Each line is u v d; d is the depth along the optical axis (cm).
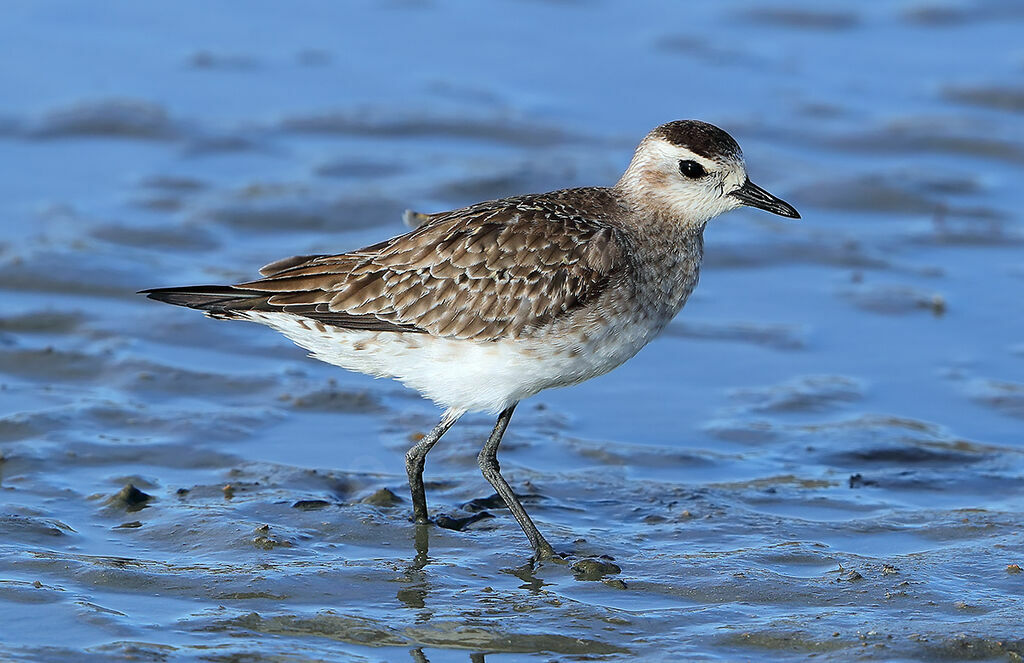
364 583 1118
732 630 1048
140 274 1703
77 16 2477
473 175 1991
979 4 2591
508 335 1190
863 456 1371
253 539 1175
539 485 1309
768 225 1917
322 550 1172
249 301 1195
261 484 1285
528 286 1187
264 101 2219
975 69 2367
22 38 2378
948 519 1236
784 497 1288
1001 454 1377
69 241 1769
